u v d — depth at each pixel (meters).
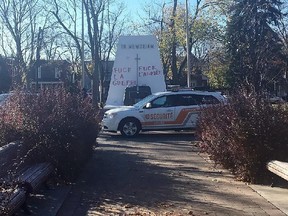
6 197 5.95
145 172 11.17
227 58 42.16
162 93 20.06
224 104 11.27
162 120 19.77
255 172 9.76
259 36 30.02
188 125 19.78
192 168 11.71
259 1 30.66
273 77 27.88
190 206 7.99
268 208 7.80
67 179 9.85
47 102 10.27
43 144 9.40
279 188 9.30
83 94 15.54
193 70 64.38
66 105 10.62
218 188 9.38
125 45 25.23
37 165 9.07
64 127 9.67
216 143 10.98
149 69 25.22
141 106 19.88
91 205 8.14
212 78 55.91
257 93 11.80
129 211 7.72
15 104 10.25
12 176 6.89
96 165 12.16
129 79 25.22
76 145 9.92
